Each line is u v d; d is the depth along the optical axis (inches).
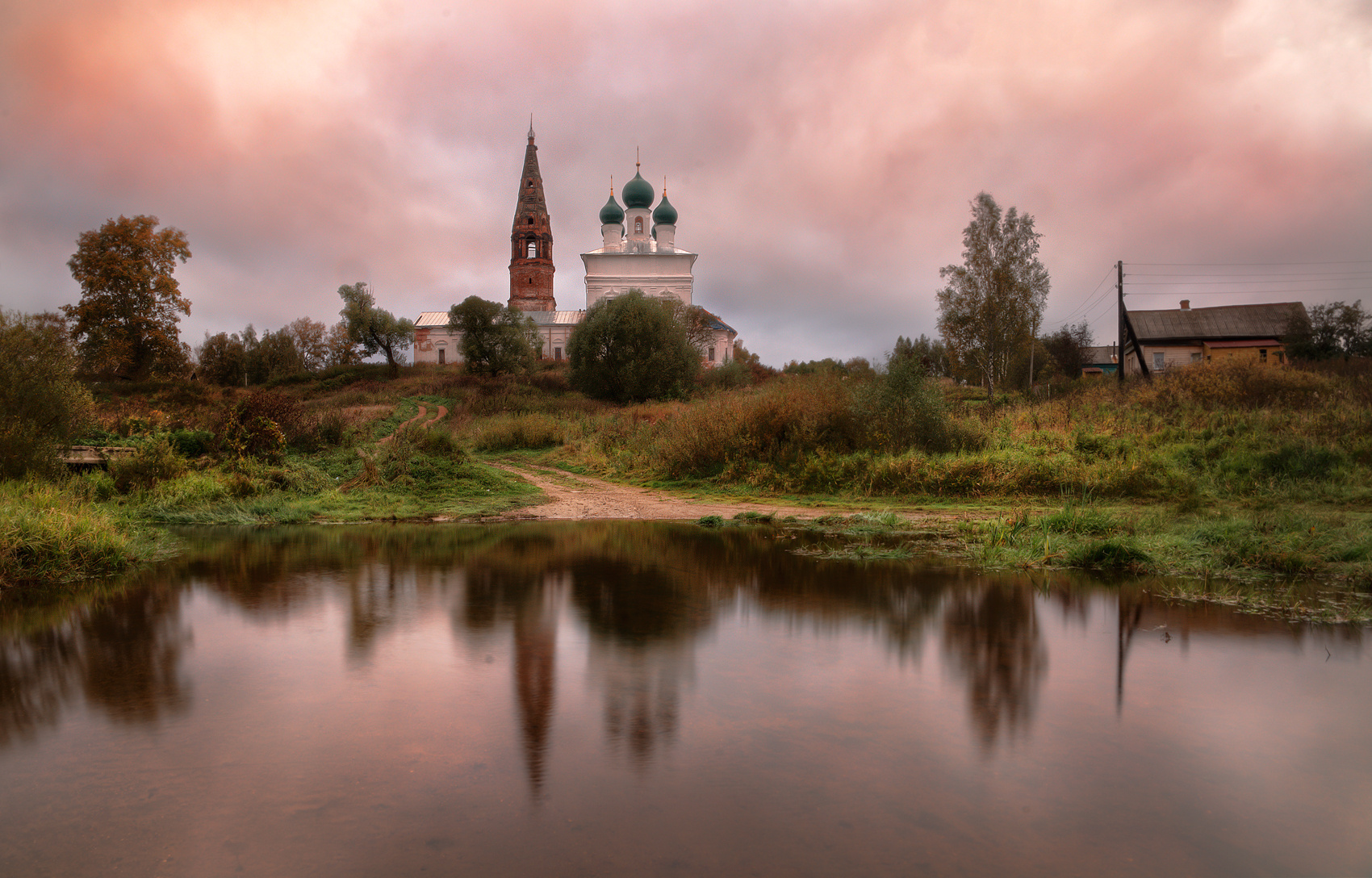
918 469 503.5
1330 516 328.2
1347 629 178.1
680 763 105.3
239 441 584.4
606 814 90.8
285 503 478.3
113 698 131.7
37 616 193.3
